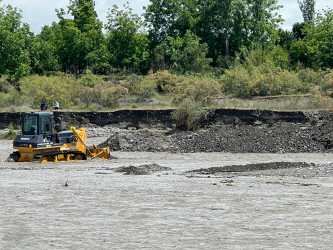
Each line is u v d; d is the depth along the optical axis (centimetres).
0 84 13075
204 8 19088
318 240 2802
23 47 15712
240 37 18512
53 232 2984
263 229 3033
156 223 3189
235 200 3878
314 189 4347
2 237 2881
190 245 2723
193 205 3709
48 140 6366
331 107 9925
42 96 11738
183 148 7881
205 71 16262
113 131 10088
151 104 11781
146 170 5544
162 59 17062
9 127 10212
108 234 2942
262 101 11300
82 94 11881
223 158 6938
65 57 17288
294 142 7762
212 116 9875
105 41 17738
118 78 15612
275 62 16012
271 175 5225
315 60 16500
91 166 6025
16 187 4484
